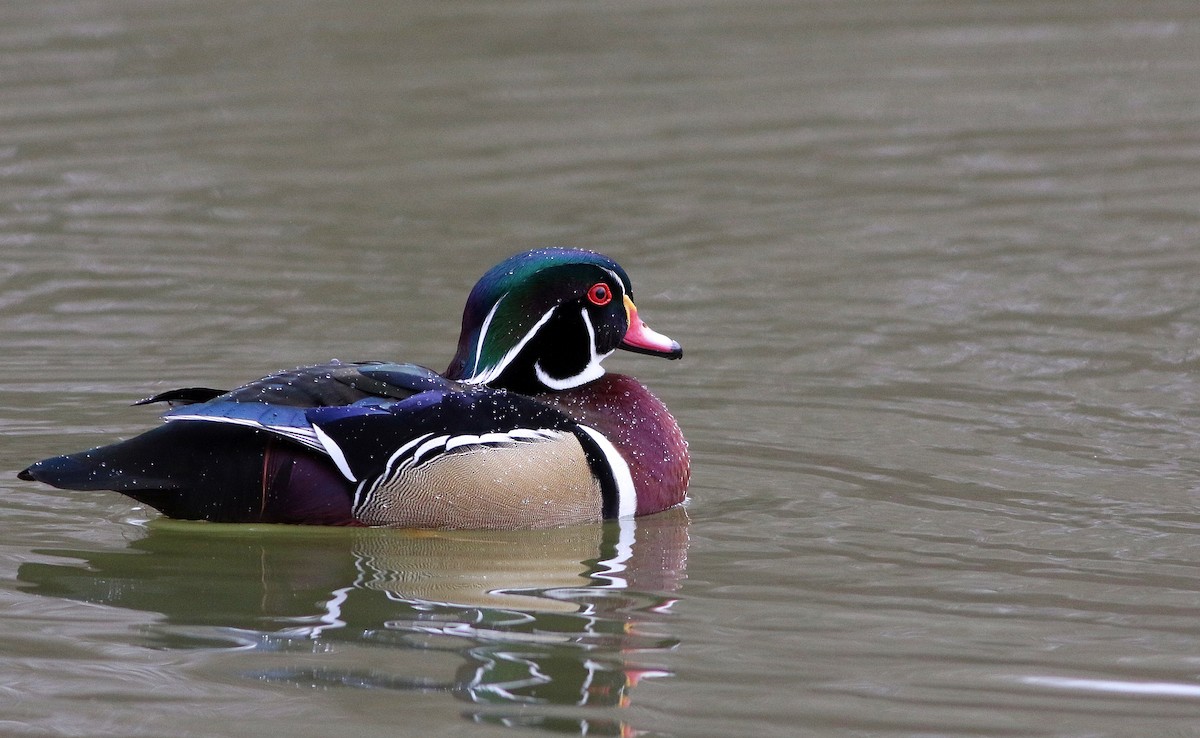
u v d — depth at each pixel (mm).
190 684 8633
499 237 18469
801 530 11148
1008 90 23859
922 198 19641
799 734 8086
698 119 22656
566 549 10820
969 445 12867
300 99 23406
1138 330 15586
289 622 9516
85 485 10273
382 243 18391
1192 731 8133
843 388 14305
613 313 11914
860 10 28375
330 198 19844
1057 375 14500
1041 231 18500
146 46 25578
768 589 10039
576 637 9258
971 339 15477
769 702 8422
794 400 14039
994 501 11633
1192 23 27281
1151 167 20562
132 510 11477
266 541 10914
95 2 28188
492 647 9172
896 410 13719
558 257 11820
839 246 18156
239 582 10172
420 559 10586
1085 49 25891
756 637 9266
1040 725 8195
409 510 10938
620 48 26062
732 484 12141
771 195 19844
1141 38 26438
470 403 11094
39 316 16094
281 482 10742
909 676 8742
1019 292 16688
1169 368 14594
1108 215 18953
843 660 8953
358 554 10688
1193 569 10305
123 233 18609
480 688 8594
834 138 21828
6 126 22000
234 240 18469
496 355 11711
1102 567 10359
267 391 10711
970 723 8211
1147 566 10359
